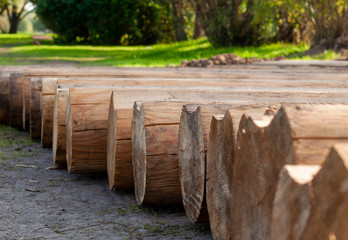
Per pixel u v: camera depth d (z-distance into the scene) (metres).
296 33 34.22
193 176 4.80
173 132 5.42
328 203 2.30
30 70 12.03
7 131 12.05
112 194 6.92
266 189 3.06
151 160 5.40
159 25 62.06
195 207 4.79
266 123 3.20
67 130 7.40
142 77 9.90
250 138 3.28
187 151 4.94
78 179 7.79
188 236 5.18
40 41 65.69
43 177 7.93
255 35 34.78
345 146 2.29
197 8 35.75
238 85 7.98
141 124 5.55
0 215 5.99
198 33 53.88
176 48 40.19
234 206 3.58
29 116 11.52
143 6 60.81
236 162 3.53
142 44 62.66
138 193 5.85
